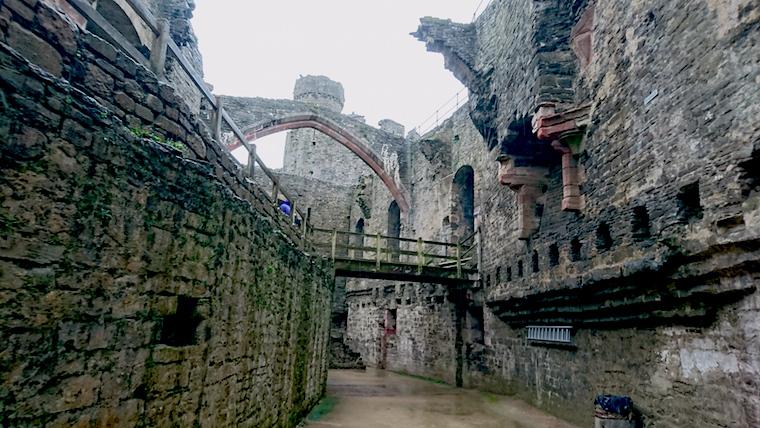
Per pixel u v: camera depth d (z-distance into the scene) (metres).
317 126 21.41
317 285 10.08
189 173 3.53
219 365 4.13
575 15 8.58
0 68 2.09
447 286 15.60
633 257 6.46
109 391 2.68
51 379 2.29
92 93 2.80
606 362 7.55
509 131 9.83
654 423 6.22
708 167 5.18
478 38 12.62
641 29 6.61
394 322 20.44
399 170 21.91
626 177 6.78
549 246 9.28
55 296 2.32
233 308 4.47
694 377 5.51
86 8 2.85
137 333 2.93
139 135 3.08
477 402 11.57
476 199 15.44
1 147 2.08
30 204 2.21
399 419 9.41
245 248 4.82
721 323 5.09
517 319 11.31
